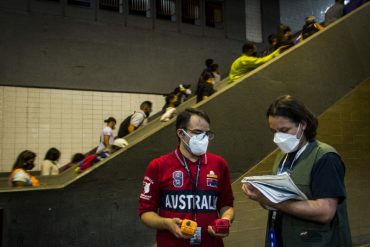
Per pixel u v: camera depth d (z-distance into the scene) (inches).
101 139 295.0
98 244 135.6
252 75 175.6
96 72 373.1
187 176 89.7
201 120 90.7
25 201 123.0
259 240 163.6
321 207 71.8
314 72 192.1
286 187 73.8
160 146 153.1
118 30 389.7
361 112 201.0
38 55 347.3
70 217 130.7
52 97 351.6
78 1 373.1
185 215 87.2
